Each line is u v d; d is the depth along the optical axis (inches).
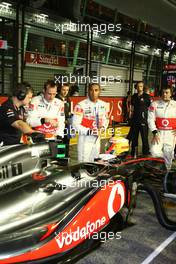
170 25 556.7
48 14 344.8
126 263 117.8
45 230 100.7
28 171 120.0
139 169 151.2
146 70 528.4
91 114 181.5
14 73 303.4
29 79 345.1
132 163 154.0
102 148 240.4
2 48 289.1
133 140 290.8
